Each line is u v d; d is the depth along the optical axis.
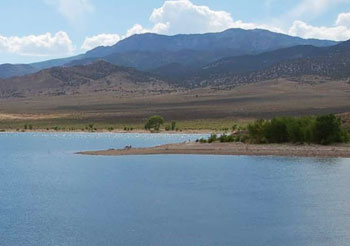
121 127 193.88
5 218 42.66
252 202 47.34
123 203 48.00
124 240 36.41
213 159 80.00
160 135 152.38
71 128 194.50
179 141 126.06
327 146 88.69
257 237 36.75
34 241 36.34
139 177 63.16
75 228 39.28
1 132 184.62
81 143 124.88
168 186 56.28
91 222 41.28
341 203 46.47
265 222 40.56
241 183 57.16
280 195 50.22
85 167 74.44
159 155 87.19
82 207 46.53
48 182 60.72
